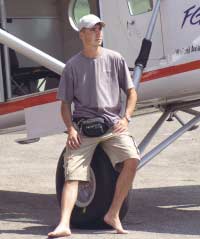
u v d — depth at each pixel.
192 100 20.55
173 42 18.59
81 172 16.42
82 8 21.94
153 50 18.95
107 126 16.50
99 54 16.58
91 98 16.53
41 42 22.78
